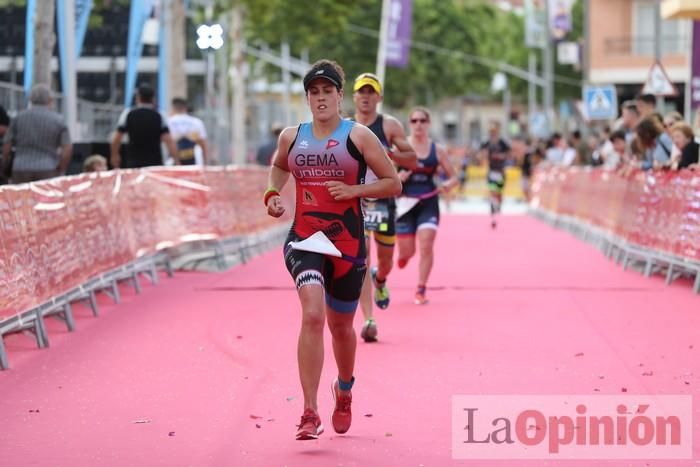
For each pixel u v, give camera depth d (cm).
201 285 1898
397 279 1967
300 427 900
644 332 1418
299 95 8950
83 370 1209
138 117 2119
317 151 917
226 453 889
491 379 1141
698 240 1780
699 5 2758
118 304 1677
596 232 2706
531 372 1175
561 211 3472
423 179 1647
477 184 6444
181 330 1445
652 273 2066
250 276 2038
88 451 900
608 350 1296
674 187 1912
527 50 10844
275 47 8056
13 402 1070
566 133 8300
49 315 1484
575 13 9062
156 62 3562
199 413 1017
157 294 1788
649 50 5975
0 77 2719
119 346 1340
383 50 5097
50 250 1406
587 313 1577
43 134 1778
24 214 1326
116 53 3334
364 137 914
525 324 1481
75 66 2406
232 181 2297
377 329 1386
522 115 14312
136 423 985
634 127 2242
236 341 1365
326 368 1198
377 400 1056
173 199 2036
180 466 856
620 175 2373
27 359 1270
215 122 4262
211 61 3344
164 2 3306
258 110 6962
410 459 868
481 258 2386
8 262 1262
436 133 13650
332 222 922
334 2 5578
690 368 1193
